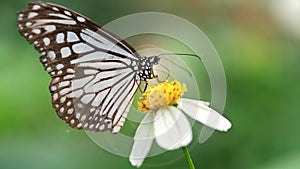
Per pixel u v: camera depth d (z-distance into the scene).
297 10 0.42
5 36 0.39
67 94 0.26
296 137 0.38
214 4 0.43
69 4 0.44
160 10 0.44
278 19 0.42
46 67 0.26
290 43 0.42
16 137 0.34
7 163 0.34
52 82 0.26
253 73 0.40
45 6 0.25
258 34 0.42
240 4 0.43
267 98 0.39
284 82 0.40
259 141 0.38
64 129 0.35
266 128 0.38
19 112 0.34
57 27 0.26
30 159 0.34
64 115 0.26
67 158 0.35
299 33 0.42
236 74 0.40
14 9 0.41
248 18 0.42
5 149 0.34
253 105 0.39
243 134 0.38
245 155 0.37
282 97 0.40
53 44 0.26
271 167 0.34
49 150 0.35
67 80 0.26
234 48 0.41
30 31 0.25
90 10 0.45
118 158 0.36
